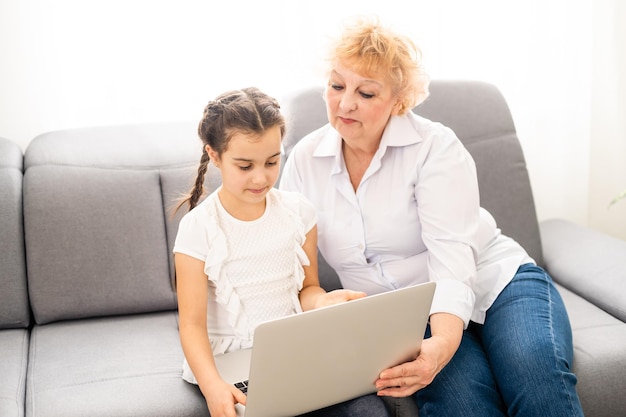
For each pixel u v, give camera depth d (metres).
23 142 2.10
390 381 1.41
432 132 1.65
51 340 1.78
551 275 2.12
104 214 1.89
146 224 1.92
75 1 2.03
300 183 1.74
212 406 1.36
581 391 1.63
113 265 1.89
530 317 1.57
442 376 1.52
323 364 1.30
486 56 2.37
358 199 1.68
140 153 1.98
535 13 2.36
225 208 1.54
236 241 1.54
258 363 1.23
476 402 1.47
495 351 1.55
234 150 1.42
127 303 1.90
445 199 1.61
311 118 2.02
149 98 2.15
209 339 1.53
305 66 2.24
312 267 1.65
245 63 2.20
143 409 1.50
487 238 1.77
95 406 1.50
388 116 1.61
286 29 2.20
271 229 1.57
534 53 2.39
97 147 1.98
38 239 1.85
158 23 2.10
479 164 2.12
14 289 1.83
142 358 1.68
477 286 1.70
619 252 2.04
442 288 1.56
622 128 2.57
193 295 1.50
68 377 1.60
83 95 2.10
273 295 1.57
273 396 1.30
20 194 1.88
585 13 2.38
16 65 2.03
